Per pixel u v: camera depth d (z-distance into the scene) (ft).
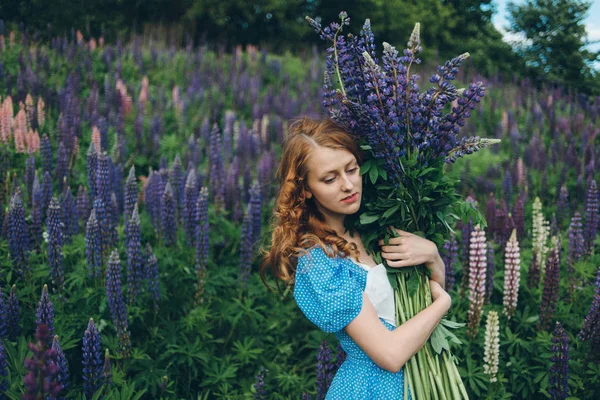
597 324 12.19
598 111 38.78
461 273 15.94
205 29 66.23
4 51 36.27
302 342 15.08
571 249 15.49
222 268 15.83
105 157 15.15
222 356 13.99
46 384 6.49
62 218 14.99
